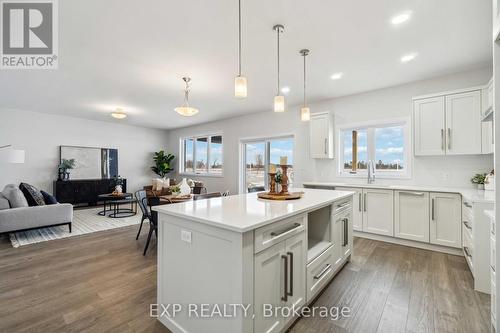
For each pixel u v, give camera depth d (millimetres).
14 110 5664
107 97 4648
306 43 2635
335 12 2107
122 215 5574
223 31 2396
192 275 1549
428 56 2945
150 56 2926
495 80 1293
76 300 2049
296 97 4605
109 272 2592
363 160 4414
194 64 3160
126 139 7578
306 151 5098
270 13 2117
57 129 6273
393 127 4098
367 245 3477
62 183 6066
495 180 1288
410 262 2865
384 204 3596
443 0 1951
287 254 1639
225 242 1359
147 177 8062
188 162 8094
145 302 2029
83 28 2350
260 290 1408
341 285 2324
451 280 2412
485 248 2186
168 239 1721
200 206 1866
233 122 6504
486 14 2123
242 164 6402
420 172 3748
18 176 5734
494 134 1296
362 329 1713
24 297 2088
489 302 2021
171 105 5227
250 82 3812
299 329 1710
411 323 1773
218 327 1403
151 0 1948
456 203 3035
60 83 3857
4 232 3475
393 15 2148
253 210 1702
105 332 1665
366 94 4281
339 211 2510
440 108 3283
